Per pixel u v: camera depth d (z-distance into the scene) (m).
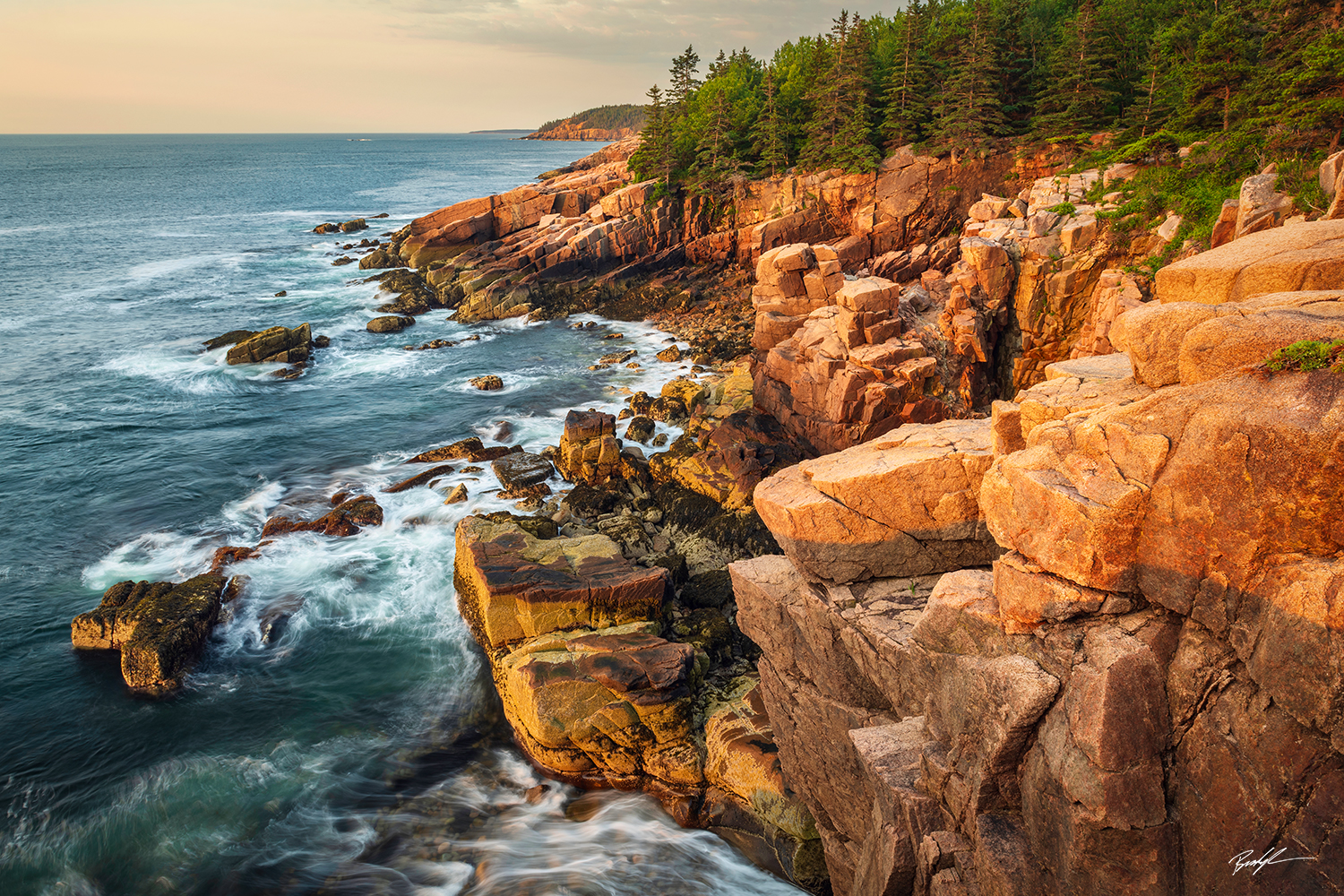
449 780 19.61
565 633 22.16
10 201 145.25
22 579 27.38
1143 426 9.29
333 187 178.25
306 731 21.02
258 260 87.62
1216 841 8.27
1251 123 37.94
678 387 42.91
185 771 19.62
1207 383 8.90
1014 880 9.55
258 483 34.81
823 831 16.06
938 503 13.98
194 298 69.31
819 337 36.59
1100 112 63.59
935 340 40.00
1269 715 7.89
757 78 105.06
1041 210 45.19
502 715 21.73
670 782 18.84
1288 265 11.38
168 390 46.81
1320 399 7.79
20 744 20.33
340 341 57.84
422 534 30.23
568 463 34.72
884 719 14.02
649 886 16.52
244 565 27.86
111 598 24.73
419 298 68.31
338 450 38.53
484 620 22.84
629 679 19.36
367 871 17.00
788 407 36.75
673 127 82.06
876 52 82.94
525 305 66.06
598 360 53.03
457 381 49.19
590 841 17.70
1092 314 40.12
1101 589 9.54
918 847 11.05
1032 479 10.00
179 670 22.58
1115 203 42.66
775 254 41.50
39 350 53.50
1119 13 72.62
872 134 68.56
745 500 31.25
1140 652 8.86
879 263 61.34
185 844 17.69
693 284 70.25
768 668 16.75
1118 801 8.51
